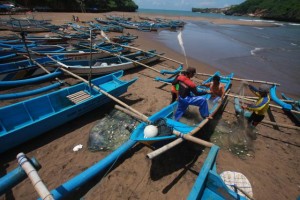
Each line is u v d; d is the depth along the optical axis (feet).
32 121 16.60
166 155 15.35
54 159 14.51
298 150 17.67
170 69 36.60
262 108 16.76
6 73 23.81
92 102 19.36
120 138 16.40
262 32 103.55
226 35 84.79
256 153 16.70
